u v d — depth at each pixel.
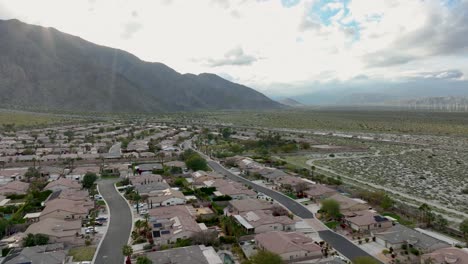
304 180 149.75
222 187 137.75
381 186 151.25
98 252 85.12
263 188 145.88
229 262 79.19
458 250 79.38
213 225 102.69
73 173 162.00
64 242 89.12
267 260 75.12
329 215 110.25
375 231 97.94
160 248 86.56
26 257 77.50
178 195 124.56
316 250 83.69
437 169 183.50
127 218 108.56
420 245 85.75
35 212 114.19
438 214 113.44
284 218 103.12
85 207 113.88
